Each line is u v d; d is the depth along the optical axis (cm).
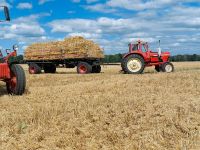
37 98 920
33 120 631
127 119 631
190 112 689
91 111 705
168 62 2075
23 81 976
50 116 656
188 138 520
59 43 2419
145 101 817
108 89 1090
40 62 2483
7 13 918
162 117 645
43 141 525
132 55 1980
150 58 2023
